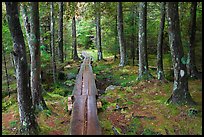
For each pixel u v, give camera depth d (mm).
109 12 24734
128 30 22250
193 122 9164
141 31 15570
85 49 41781
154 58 23266
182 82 10656
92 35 41312
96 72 20547
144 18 15445
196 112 9750
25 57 7762
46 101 12320
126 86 15188
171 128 8812
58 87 15820
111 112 10547
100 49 27625
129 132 8656
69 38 31250
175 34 10469
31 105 8180
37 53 10203
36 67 10258
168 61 19516
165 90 13133
